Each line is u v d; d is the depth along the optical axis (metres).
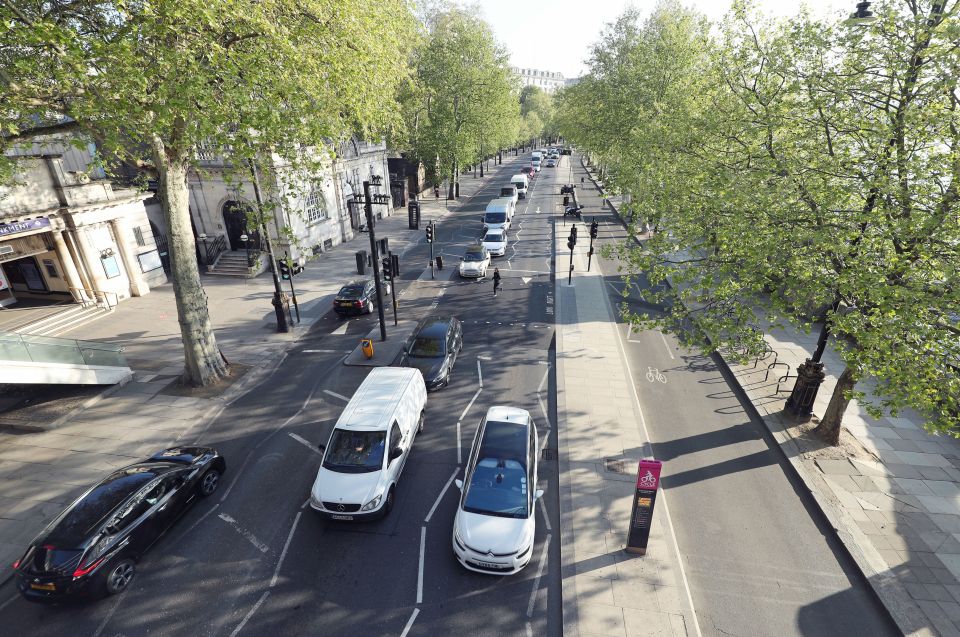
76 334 18.36
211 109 10.80
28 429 12.71
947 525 9.53
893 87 9.55
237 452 11.96
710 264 11.20
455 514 9.75
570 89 49.31
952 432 7.82
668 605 7.92
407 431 11.27
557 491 10.56
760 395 14.12
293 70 12.55
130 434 12.62
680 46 29.23
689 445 12.12
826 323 10.25
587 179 65.50
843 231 9.39
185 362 14.91
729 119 11.79
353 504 9.41
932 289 8.09
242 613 7.88
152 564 8.77
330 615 7.85
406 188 46.12
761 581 8.45
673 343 17.94
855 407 13.62
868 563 8.65
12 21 9.45
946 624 7.58
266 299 22.28
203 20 10.20
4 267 20.38
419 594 8.23
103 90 10.38
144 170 13.28
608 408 13.50
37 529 9.48
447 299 22.39
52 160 18.42
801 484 10.73
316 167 13.92
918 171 8.41
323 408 13.88
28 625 7.70
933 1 8.77
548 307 21.34
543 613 7.91
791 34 10.58
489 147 53.16
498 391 14.55
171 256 13.73
